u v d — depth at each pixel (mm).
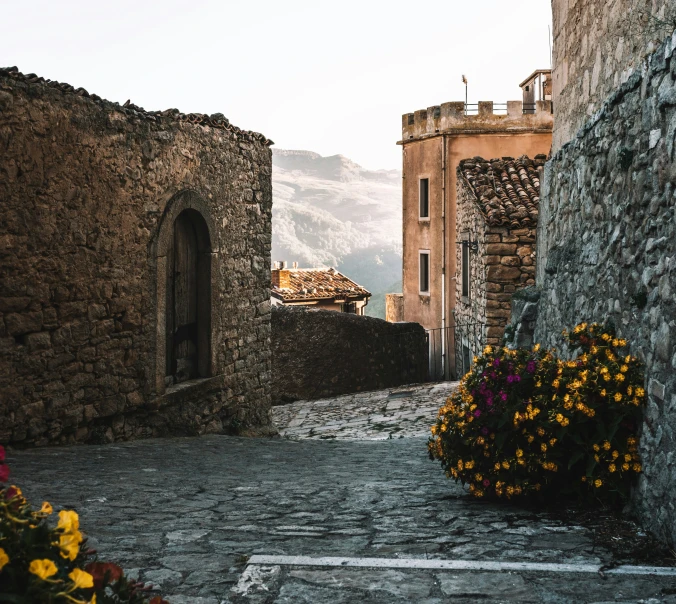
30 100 6758
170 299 9492
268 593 3246
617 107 6016
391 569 3586
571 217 8133
